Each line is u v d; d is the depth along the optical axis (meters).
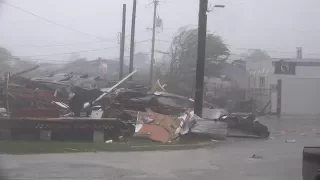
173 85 43.75
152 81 43.88
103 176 10.04
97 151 14.60
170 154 14.60
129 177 9.99
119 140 17.56
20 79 26.98
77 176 9.95
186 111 20.70
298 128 28.20
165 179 9.82
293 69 52.34
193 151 15.65
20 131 16.84
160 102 22.69
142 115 18.75
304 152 8.05
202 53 20.89
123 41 40.97
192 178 10.00
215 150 16.08
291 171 11.12
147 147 15.79
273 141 20.20
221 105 42.59
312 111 46.91
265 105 46.69
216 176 10.30
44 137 16.92
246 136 21.78
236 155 14.53
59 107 22.14
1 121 16.61
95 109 21.36
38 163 11.73
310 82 47.09
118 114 20.14
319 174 7.17
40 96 22.69
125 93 22.12
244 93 53.75
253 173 10.78
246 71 62.12
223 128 19.70
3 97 21.66
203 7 20.83
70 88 26.38
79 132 17.30
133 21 38.19
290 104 47.03
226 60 52.81
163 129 18.17
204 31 20.91
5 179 9.44
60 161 12.18
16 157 12.79
